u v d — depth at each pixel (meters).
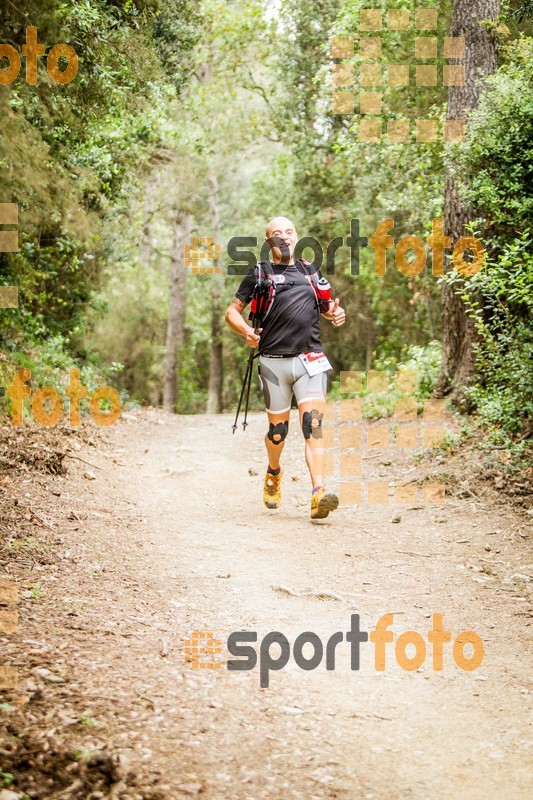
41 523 7.41
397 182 19.97
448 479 9.98
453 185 13.15
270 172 32.03
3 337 14.63
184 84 21.95
